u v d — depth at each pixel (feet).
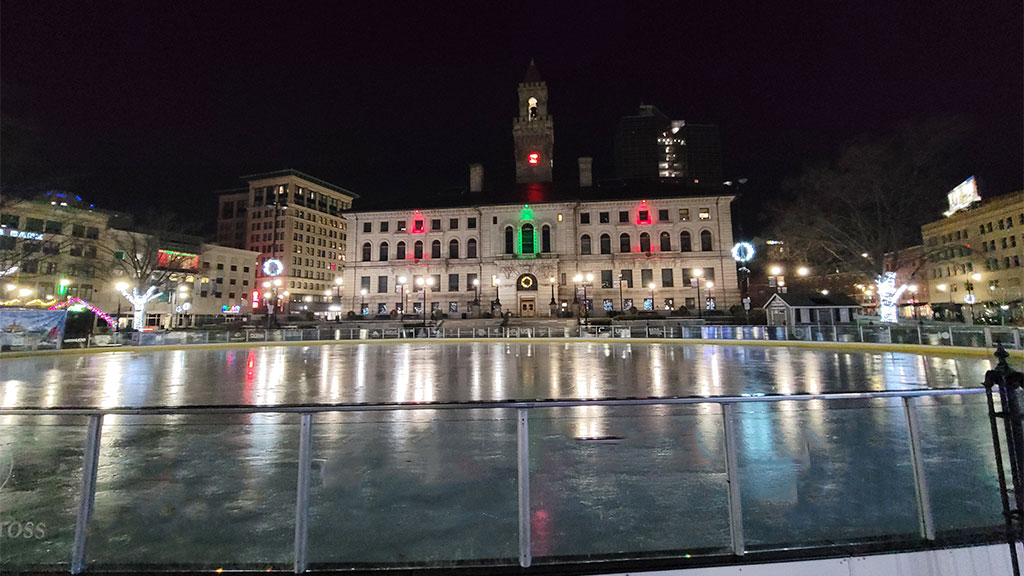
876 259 129.18
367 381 49.26
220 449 20.34
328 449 19.85
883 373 53.01
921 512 10.44
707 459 17.85
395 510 13.93
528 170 248.11
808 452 18.06
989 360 69.10
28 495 15.35
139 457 19.22
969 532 10.21
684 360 74.49
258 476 17.08
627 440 20.18
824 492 14.73
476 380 49.52
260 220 378.12
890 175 126.41
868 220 130.31
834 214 135.13
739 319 162.40
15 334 92.38
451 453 19.17
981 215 195.72
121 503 14.64
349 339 143.64
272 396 39.06
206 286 271.49
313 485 16.05
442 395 39.22
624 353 93.30
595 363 69.87
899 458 17.58
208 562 10.46
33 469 17.80
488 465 17.89
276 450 20.13
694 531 12.27
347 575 9.40
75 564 9.73
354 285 225.15
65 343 101.04
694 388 42.04
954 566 9.48
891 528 12.23
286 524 13.02
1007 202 183.52
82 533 9.85
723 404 10.31
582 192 228.02
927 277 225.76
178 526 12.94
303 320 202.69
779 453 18.16
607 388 42.65
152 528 12.78
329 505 14.37
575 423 23.00
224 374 57.26
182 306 236.63
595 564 9.41
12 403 36.22
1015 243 180.96
